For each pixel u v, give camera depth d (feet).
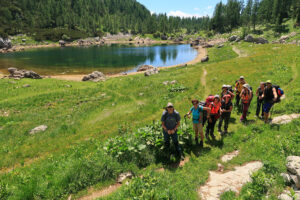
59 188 21.21
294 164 16.79
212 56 214.07
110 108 59.88
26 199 20.22
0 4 604.49
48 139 40.96
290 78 56.29
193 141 30.71
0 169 30.73
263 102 33.71
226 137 30.91
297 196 14.47
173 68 156.56
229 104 31.55
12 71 130.82
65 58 266.16
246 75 71.72
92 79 119.65
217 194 17.99
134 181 19.85
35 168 27.96
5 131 46.57
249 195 15.79
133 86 85.61
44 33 571.28
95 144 35.01
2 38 433.07
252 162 22.99
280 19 379.55
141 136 30.07
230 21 545.85
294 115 33.81
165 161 26.37
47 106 66.33
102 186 22.17
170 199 17.62
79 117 53.72
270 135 27.99
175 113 26.00
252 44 219.00
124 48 433.07
